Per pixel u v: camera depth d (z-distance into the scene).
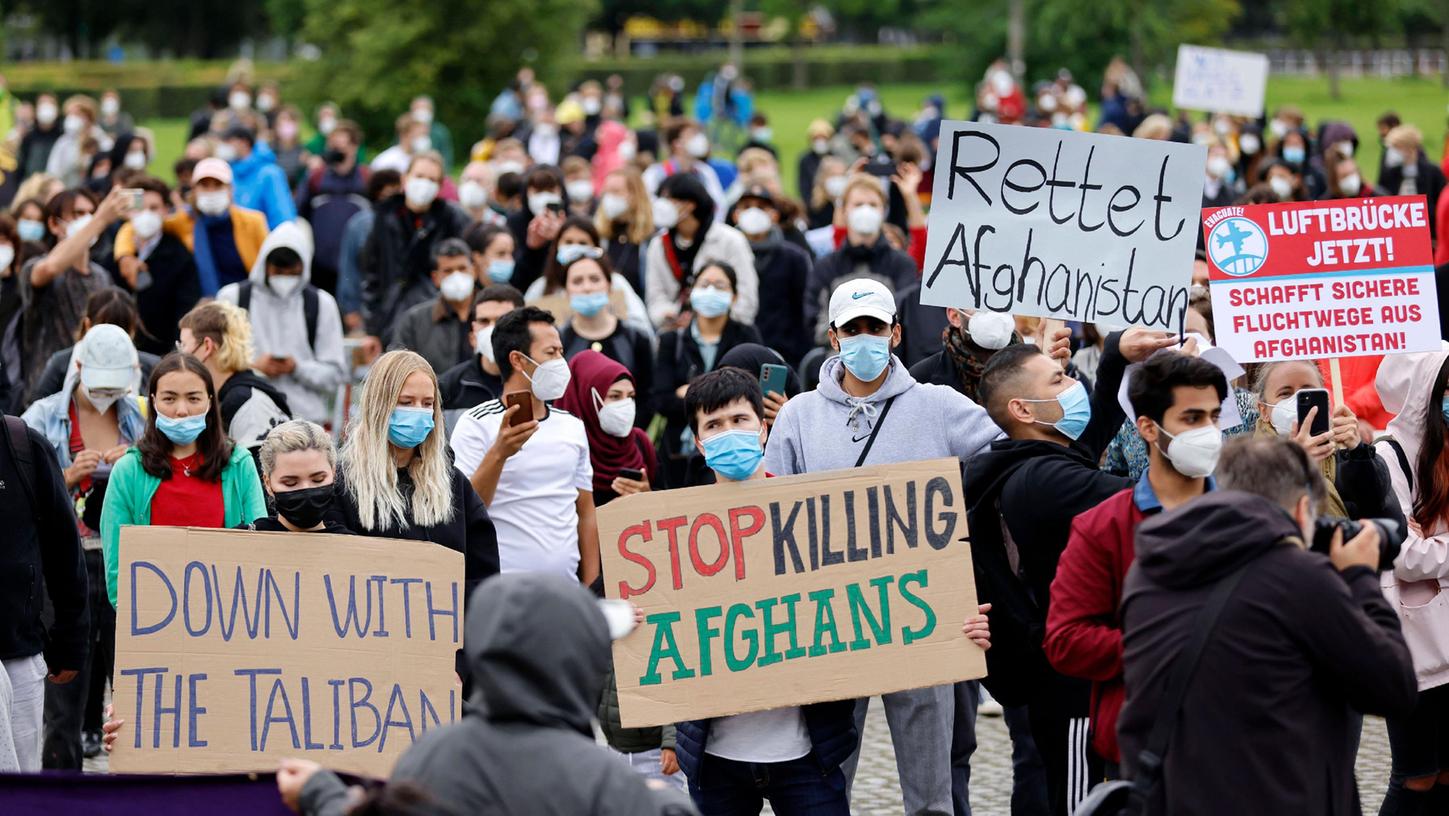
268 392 13.00
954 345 11.64
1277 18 123.69
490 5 62.50
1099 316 10.70
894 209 22.97
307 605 8.91
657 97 66.44
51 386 13.02
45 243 20.66
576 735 5.69
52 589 10.14
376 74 62.75
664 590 9.10
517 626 5.62
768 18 145.62
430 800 5.42
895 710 9.70
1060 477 9.05
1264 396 10.51
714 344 15.31
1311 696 6.88
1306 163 32.09
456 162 63.56
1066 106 45.34
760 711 9.13
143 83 92.62
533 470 10.67
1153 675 7.01
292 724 8.79
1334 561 7.27
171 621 8.79
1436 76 105.31
